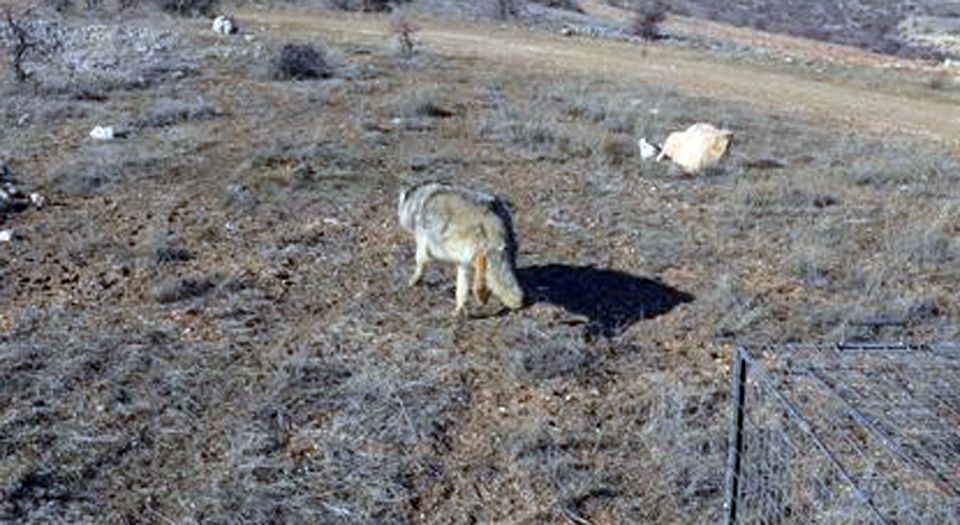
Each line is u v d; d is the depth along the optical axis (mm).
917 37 63500
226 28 25625
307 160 13273
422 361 8781
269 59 20203
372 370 8586
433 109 16562
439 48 26219
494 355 8922
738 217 12055
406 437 7965
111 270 9961
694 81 24750
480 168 13516
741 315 9633
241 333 9055
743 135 17016
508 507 7480
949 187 14172
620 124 16688
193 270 10047
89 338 8812
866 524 7023
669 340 9297
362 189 12344
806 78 27172
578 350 8930
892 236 11672
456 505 7480
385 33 28953
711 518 7410
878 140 17922
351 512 7340
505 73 21938
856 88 26031
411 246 10758
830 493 7301
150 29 24703
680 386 8594
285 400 8234
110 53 20359
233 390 8336
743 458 7336
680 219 12023
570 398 8469
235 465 7617
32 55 19656
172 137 14039
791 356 8391
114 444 7730
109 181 12164
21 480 7348
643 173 13727
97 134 13945
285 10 33219
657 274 10492
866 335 9484
